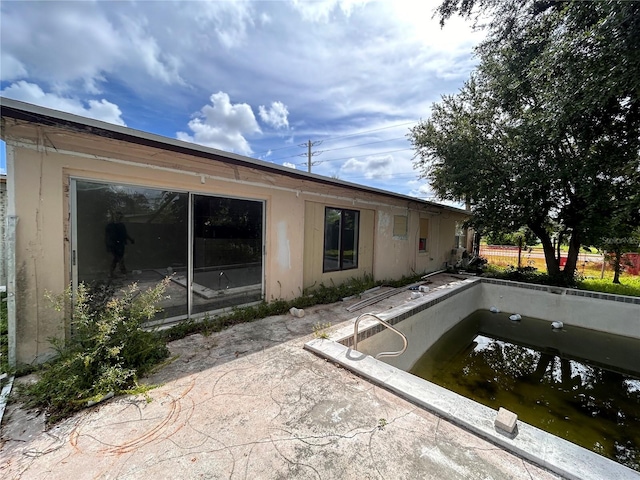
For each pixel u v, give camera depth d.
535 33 6.71
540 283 8.30
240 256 4.46
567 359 5.32
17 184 2.55
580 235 7.80
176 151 3.30
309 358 2.98
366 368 2.65
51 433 1.85
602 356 5.41
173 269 3.70
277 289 4.96
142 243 3.42
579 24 5.23
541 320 7.03
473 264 12.03
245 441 1.78
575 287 7.79
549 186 7.52
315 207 5.82
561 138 6.83
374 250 7.49
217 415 2.04
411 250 9.05
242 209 4.45
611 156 6.27
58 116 2.35
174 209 3.68
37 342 2.67
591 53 5.15
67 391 2.13
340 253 6.53
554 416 3.65
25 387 2.33
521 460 1.63
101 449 1.71
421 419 2.00
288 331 3.79
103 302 3.12
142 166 3.32
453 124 9.14
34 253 2.65
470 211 10.31
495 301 7.82
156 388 2.38
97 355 2.36
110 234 3.17
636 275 9.98
